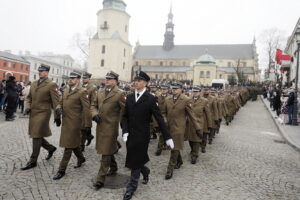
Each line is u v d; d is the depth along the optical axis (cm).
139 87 460
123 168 602
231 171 616
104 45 5812
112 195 451
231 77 5609
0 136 819
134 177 448
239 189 508
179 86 584
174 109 572
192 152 684
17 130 930
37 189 458
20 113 1428
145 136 450
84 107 534
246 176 585
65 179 511
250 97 3506
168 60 8212
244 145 918
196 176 572
